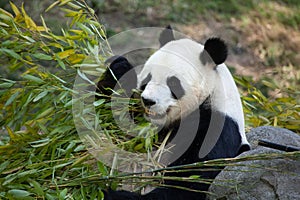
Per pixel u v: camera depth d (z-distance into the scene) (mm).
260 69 23016
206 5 26234
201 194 8633
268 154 7641
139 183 8078
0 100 9266
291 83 22094
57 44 9375
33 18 19422
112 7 23516
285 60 24172
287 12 28141
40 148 8594
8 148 8547
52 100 8867
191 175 8578
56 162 8438
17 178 8117
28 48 9375
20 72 16688
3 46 9094
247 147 9102
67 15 9516
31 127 8805
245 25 25812
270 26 26438
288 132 9711
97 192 8078
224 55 8953
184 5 25531
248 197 8016
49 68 16812
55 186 7992
